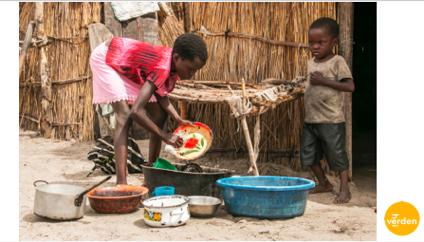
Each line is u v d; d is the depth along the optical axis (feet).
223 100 14.03
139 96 12.64
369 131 28.60
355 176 17.33
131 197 11.93
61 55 22.59
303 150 14.98
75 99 22.33
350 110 16.21
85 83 22.00
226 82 17.13
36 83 24.07
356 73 31.32
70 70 22.35
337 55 14.64
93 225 11.05
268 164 17.25
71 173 16.42
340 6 16.07
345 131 15.42
